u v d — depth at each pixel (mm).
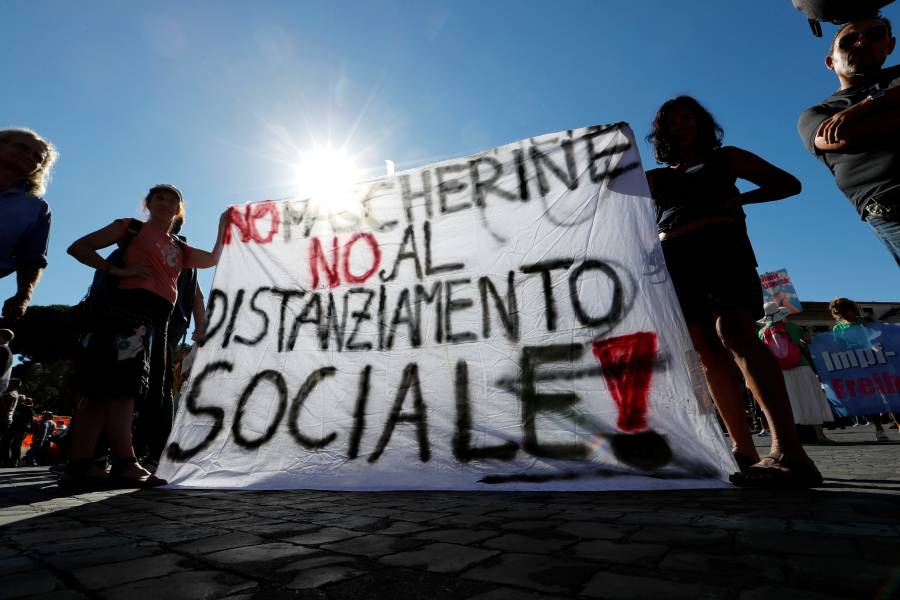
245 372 2844
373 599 836
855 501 1513
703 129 2371
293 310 2943
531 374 2402
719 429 1994
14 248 2547
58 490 2428
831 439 5684
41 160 2652
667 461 2041
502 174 2832
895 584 812
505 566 991
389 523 1452
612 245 2441
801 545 1045
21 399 9234
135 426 3500
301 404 2695
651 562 978
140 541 1282
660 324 2217
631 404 2180
